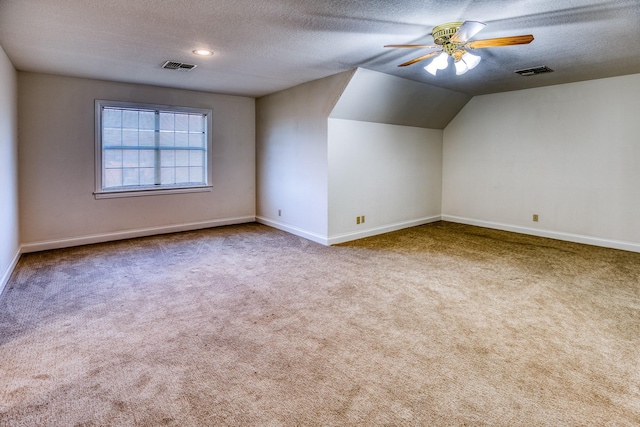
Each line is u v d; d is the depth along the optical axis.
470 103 5.99
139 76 4.58
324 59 3.85
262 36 3.14
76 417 1.65
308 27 2.94
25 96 4.25
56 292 3.14
